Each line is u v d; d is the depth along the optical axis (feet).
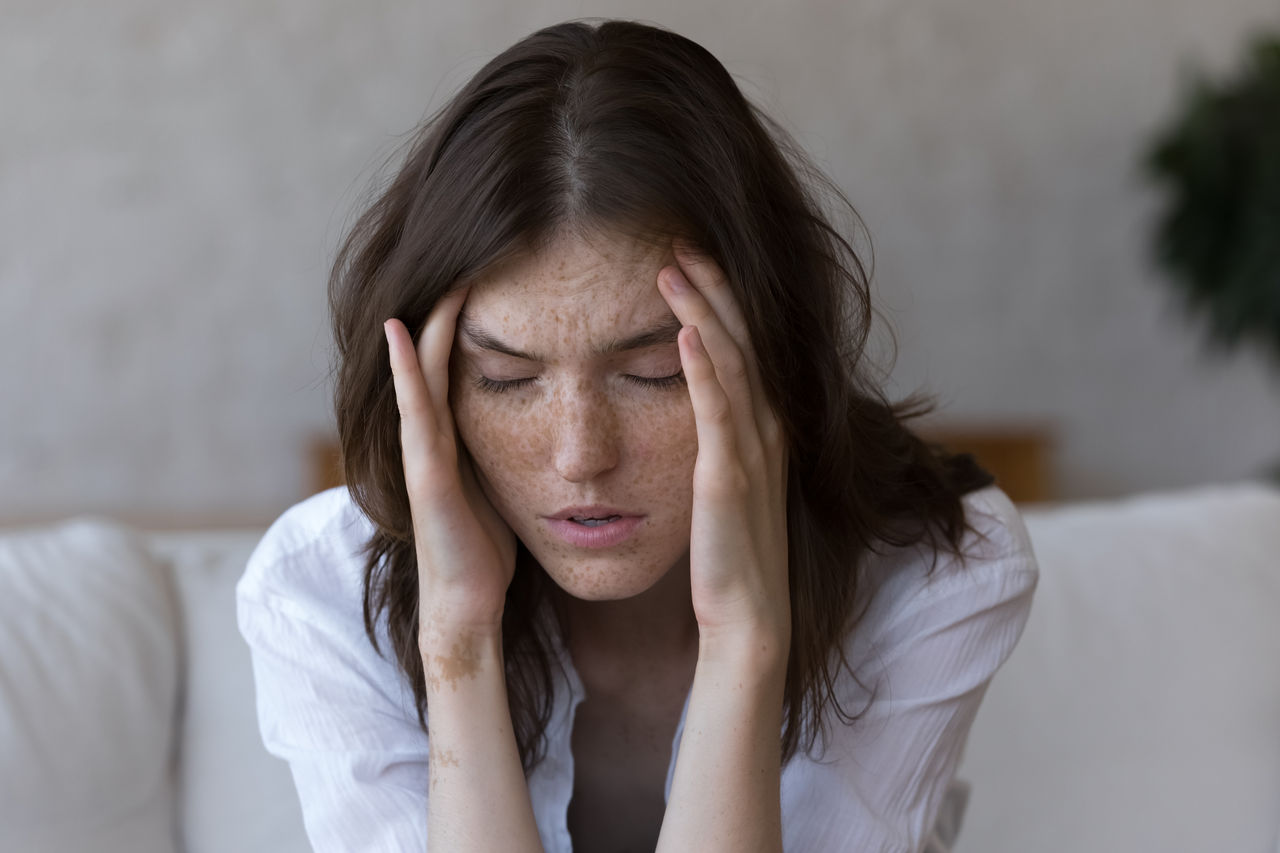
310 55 9.29
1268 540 4.65
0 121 8.86
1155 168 9.37
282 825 3.81
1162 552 4.53
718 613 2.62
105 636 3.79
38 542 4.00
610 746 3.29
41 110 8.91
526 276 2.34
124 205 9.12
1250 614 4.40
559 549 2.59
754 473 2.60
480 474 2.76
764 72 10.04
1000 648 3.03
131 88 9.04
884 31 10.25
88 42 8.93
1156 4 10.65
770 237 2.56
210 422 9.41
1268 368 10.46
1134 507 4.85
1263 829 4.16
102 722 3.66
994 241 10.66
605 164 2.29
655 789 3.35
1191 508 4.80
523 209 2.29
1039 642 4.24
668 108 2.36
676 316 2.40
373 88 9.39
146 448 9.34
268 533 3.30
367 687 3.03
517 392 2.49
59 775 3.52
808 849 2.91
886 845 2.90
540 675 3.08
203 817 3.85
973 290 10.67
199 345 9.34
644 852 3.46
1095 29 10.60
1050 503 10.89
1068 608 4.31
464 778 2.68
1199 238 9.13
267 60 9.23
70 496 9.26
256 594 3.15
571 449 2.41
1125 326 10.97
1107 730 4.17
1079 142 10.69
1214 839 4.12
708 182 2.39
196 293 9.30
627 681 3.18
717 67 2.54
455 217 2.36
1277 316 8.83
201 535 4.54
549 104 2.33
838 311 2.79
